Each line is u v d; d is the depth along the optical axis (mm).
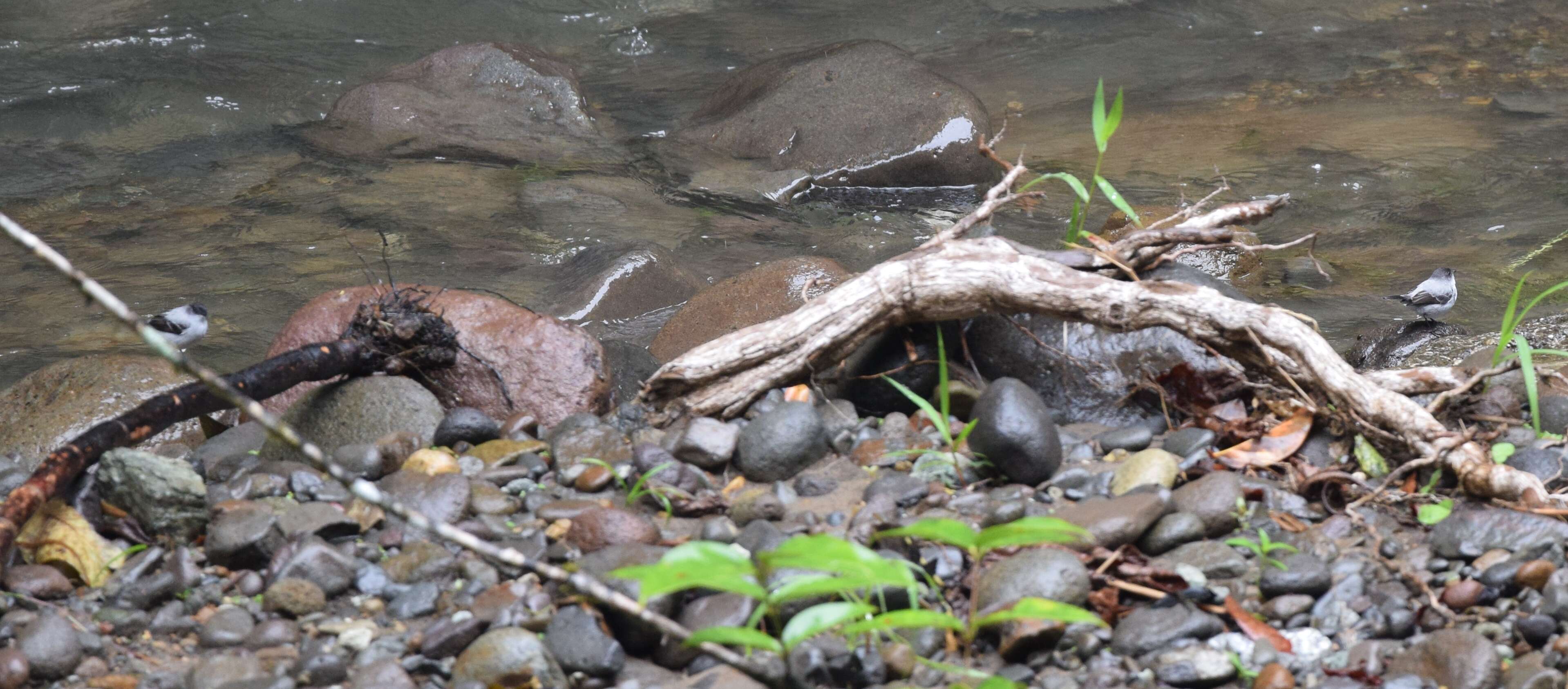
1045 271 4656
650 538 3830
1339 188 9586
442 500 4039
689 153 10391
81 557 3760
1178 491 3945
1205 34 14273
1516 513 3684
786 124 10281
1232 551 3652
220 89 12062
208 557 3791
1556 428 4543
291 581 3553
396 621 3539
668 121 11641
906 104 10062
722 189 9734
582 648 3279
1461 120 11148
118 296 7855
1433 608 3424
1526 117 11141
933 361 4945
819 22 15023
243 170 10219
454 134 10867
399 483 4137
